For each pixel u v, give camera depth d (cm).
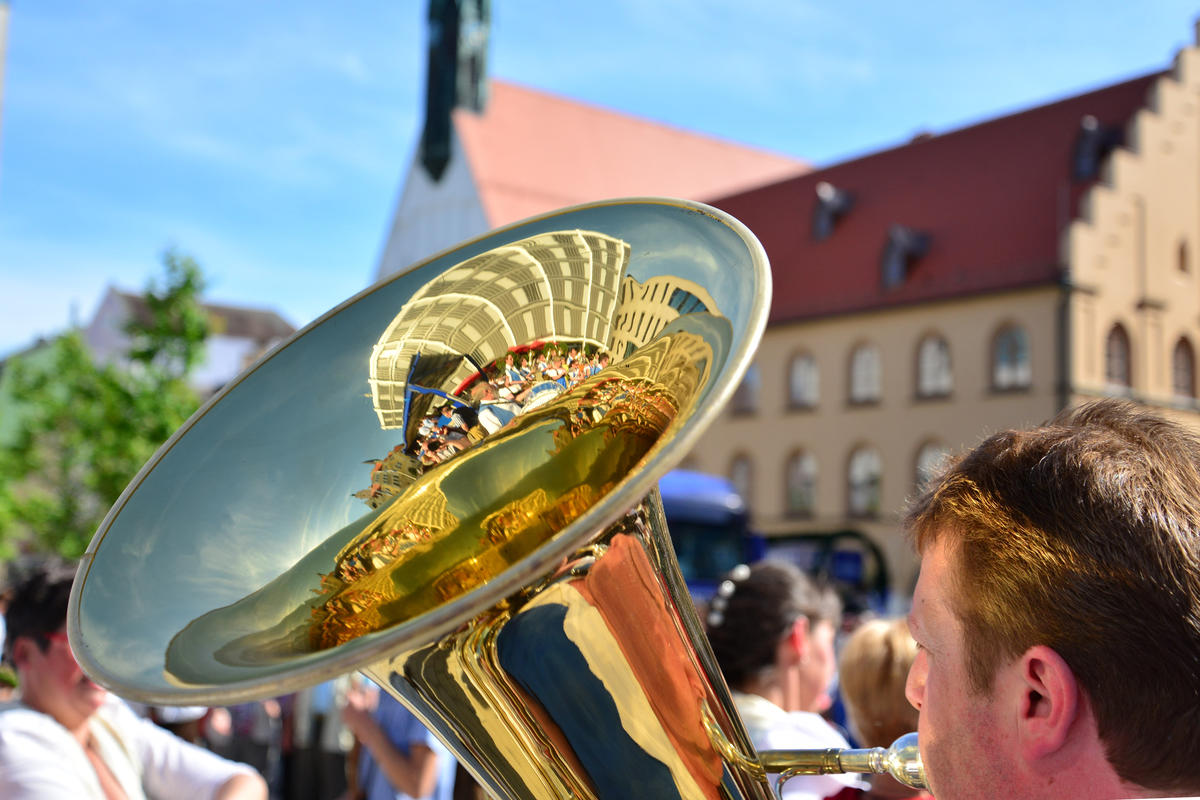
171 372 3027
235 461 184
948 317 3381
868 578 1959
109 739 277
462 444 190
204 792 283
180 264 2988
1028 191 3412
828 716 516
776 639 293
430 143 4656
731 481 3894
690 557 1598
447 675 144
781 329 3812
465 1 4612
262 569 175
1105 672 97
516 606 138
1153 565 97
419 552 183
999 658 104
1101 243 3212
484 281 195
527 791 149
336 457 190
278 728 770
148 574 167
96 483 2992
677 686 147
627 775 144
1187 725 94
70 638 154
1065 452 107
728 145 5088
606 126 4834
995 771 104
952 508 111
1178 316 3353
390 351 197
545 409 183
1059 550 101
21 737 259
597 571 142
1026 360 3206
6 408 3278
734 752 150
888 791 246
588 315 183
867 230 3775
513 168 4550
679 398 156
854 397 3609
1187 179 3412
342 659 124
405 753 426
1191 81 3431
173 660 148
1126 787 96
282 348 197
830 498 3612
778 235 4044
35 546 3188
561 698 142
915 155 3831
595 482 172
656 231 180
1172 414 116
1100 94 3497
